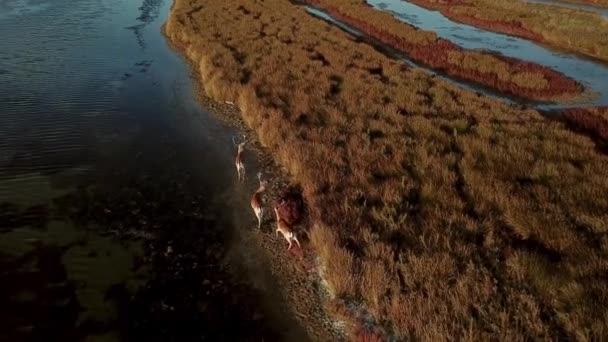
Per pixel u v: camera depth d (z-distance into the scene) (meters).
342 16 42.66
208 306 10.95
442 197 13.75
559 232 11.88
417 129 18.47
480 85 26.77
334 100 21.58
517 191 14.07
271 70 24.70
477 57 29.88
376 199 13.84
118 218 13.75
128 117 20.09
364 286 10.66
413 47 33.25
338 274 10.91
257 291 11.44
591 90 26.61
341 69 25.75
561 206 13.30
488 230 12.37
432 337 9.14
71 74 24.22
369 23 39.34
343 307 10.50
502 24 41.41
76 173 15.82
